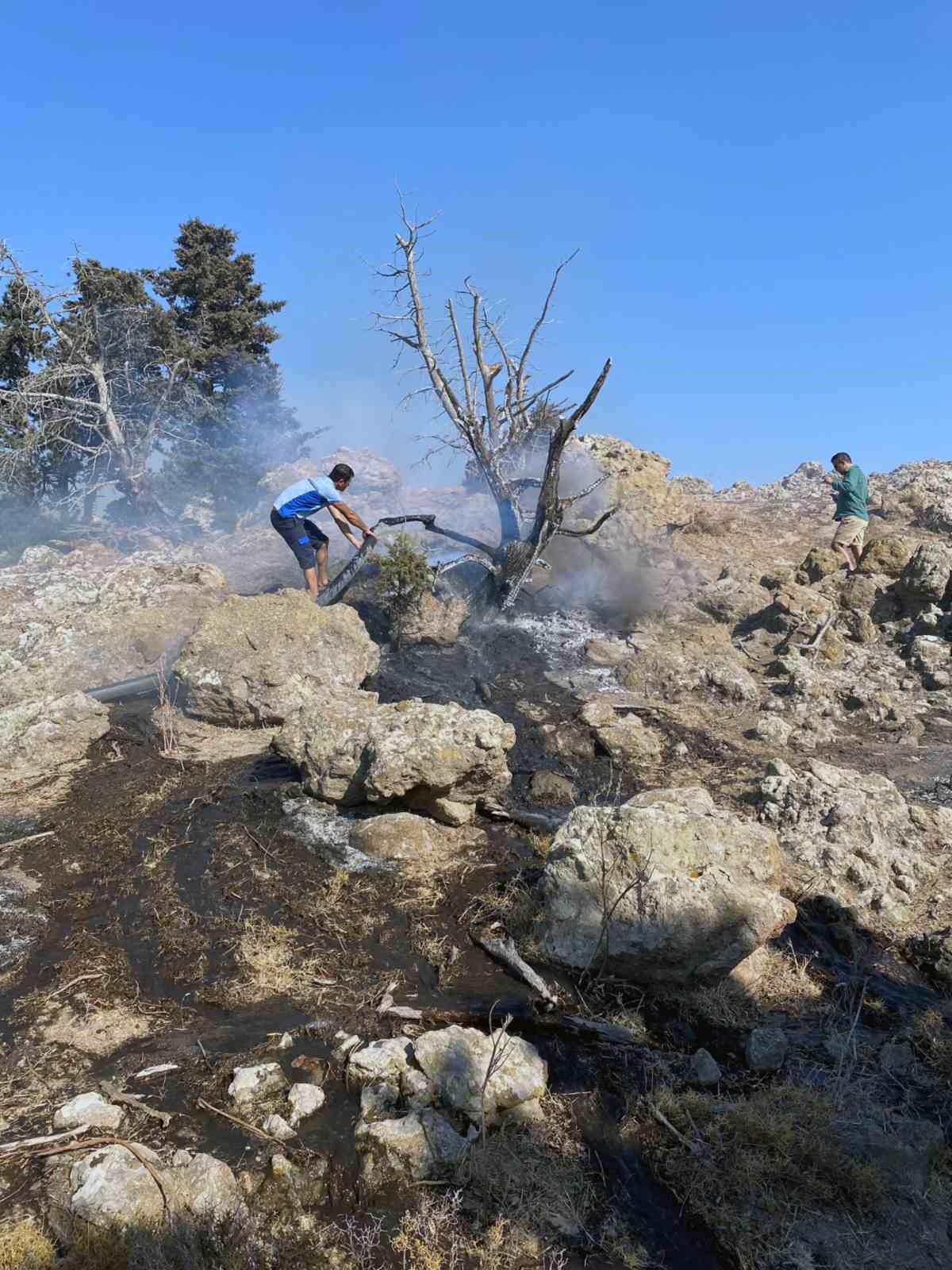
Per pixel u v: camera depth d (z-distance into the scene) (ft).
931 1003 15.93
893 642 32.45
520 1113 13.10
